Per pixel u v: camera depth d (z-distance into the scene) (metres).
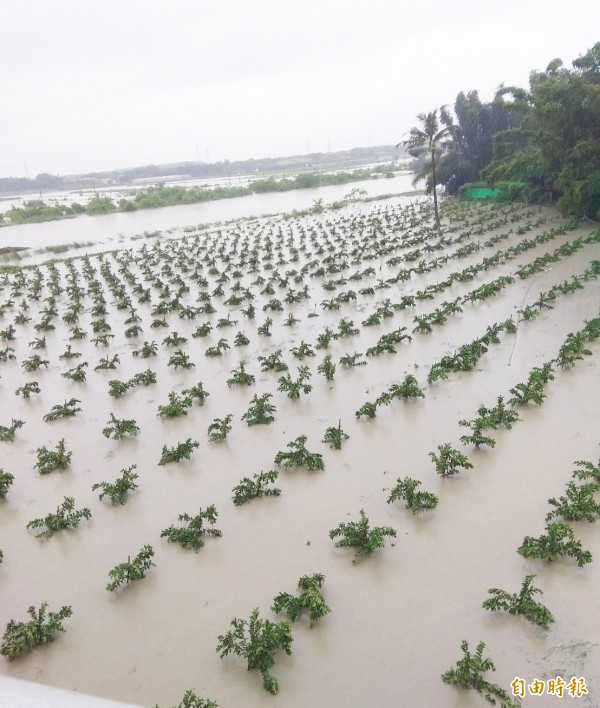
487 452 12.27
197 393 16.08
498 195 47.69
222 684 7.53
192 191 86.88
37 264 42.06
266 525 10.70
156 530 10.88
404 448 12.85
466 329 20.03
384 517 10.57
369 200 62.56
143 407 16.45
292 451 12.99
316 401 15.70
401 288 26.20
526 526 9.90
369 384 16.45
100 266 37.25
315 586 8.60
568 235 32.47
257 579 9.36
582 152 31.48
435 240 36.09
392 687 7.25
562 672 7.20
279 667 7.64
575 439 12.32
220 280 30.23
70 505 11.30
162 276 33.44
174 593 9.23
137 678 7.74
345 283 27.80
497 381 15.61
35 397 18.02
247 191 88.38
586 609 8.11
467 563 9.22
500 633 7.88
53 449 14.41
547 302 21.52
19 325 26.34
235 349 20.52
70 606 9.16
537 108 32.88
